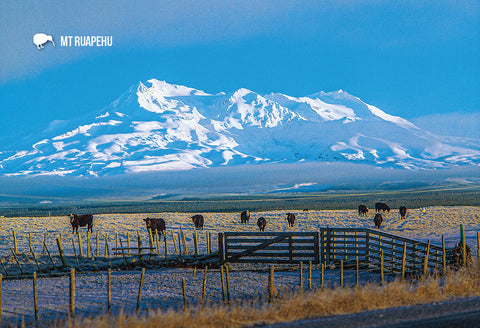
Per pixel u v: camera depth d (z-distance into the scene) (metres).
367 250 39.38
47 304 28.09
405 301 22.28
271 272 25.36
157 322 19.02
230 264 42.41
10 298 29.80
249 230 82.94
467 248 35.84
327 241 40.50
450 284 25.30
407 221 94.94
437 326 17.23
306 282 32.88
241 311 20.36
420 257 35.72
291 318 19.80
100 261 44.28
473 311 19.50
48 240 65.31
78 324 20.56
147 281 34.91
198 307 24.25
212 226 90.12
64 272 39.59
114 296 30.23
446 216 100.00
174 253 50.31
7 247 56.12
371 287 25.08
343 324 17.94
